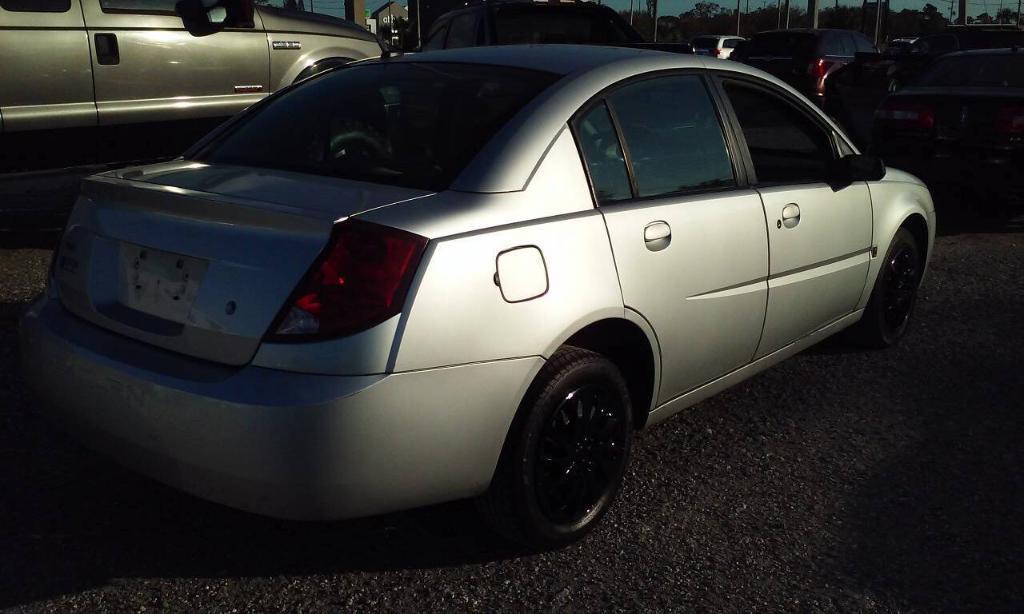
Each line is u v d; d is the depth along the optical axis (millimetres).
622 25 10398
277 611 2625
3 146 6406
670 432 3932
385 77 3402
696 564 2949
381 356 2391
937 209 9422
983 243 7918
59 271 3006
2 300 5176
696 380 3518
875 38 45469
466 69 3332
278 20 7902
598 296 2877
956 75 8578
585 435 2969
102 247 2836
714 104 3645
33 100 6461
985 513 3332
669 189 3312
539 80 3162
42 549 2852
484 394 2590
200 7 7230
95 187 2928
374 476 2453
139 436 2562
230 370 2463
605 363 2961
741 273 3541
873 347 5012
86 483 3270
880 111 8664
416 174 2832
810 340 4289
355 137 3068
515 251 2670
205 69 7355
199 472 2480
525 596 2744
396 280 2424
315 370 2371
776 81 4027
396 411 2428
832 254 4188
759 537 3123
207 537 2980
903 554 3049
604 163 3090
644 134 3277
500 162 2805
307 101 3396
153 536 2969
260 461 2377
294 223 2451
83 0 6633
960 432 4023
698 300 3332
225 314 2477
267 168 3047
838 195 4219
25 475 3293
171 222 2666
